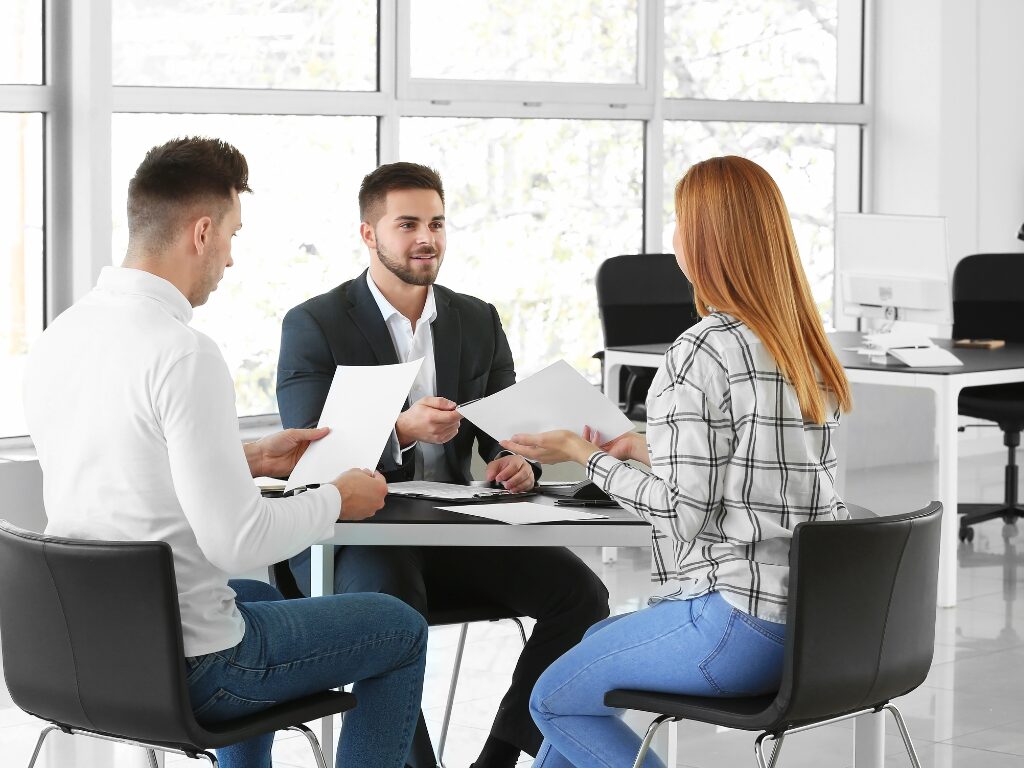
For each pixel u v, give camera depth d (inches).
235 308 233.1
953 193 315.9
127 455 87.4
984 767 140.7
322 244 242.8
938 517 94.2
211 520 86.4
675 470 89.7
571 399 106.2
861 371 211.2
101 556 85.3
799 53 313.0
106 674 87.7
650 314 243.8
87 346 89.0
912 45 316.5
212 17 227.3
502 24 262.8
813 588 86.5
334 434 106.1
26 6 208.1
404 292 129.7
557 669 97.7
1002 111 321.1
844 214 232.7
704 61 297.7
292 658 93.0
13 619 91.3
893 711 95.6
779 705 87.4
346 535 101.7
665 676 92.5
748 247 91.1
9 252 210.4
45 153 211.5
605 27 277.4
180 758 143.6
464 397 131.6
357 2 243.6
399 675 101.3
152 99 219.8
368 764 101.3
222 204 92.5
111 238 214.5
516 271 268.5
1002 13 319.3
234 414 88.7
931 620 95.3
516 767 140.9
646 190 286.0
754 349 90.0
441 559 125.8
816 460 91.7
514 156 266.2
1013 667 175.5
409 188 127.3
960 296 251.0
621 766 97.4
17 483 195.9
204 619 88.9
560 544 102.9
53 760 143.1
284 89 235.3
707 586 90.7
